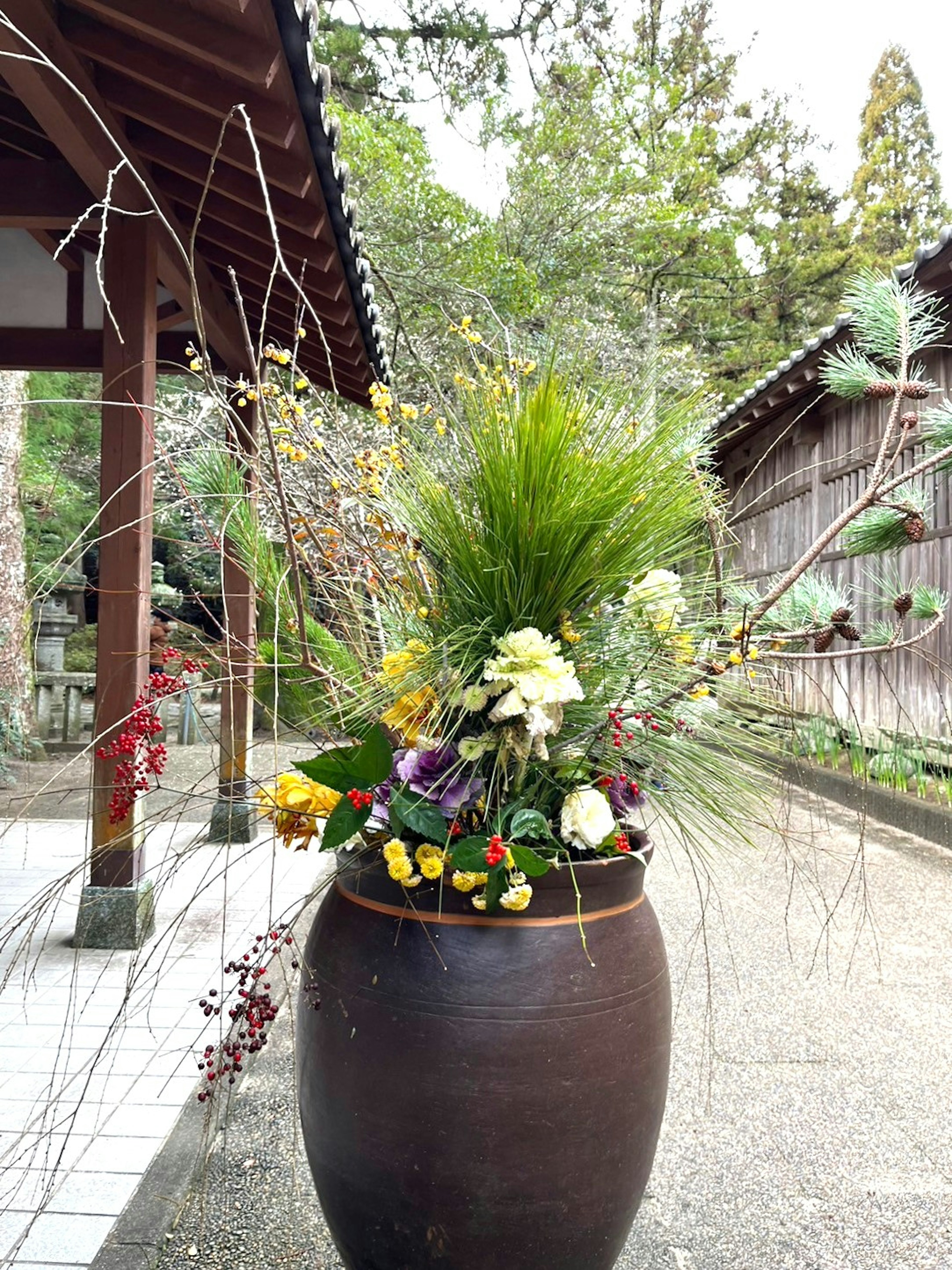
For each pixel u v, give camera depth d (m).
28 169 3.92
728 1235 2.11
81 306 5.31
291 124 3.09
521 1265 1.48
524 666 1.43
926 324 1.96
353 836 1.51
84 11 3.10
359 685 1.64
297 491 1.83
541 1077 1.44
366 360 5.67
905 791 6.62
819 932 4.26
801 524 9.03
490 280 11.73
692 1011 3.39
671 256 18.28
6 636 8.65
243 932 3.70
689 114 21.66
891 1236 2.12
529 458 1.46
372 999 1.51
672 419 1.55
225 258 4.70
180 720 9.00
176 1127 2.47
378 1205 1.52
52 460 12.90
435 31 14.81
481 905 1.49
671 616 1.61
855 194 22.38
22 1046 2.92
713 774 1.67
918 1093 2.79
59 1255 1.93
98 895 3.76
